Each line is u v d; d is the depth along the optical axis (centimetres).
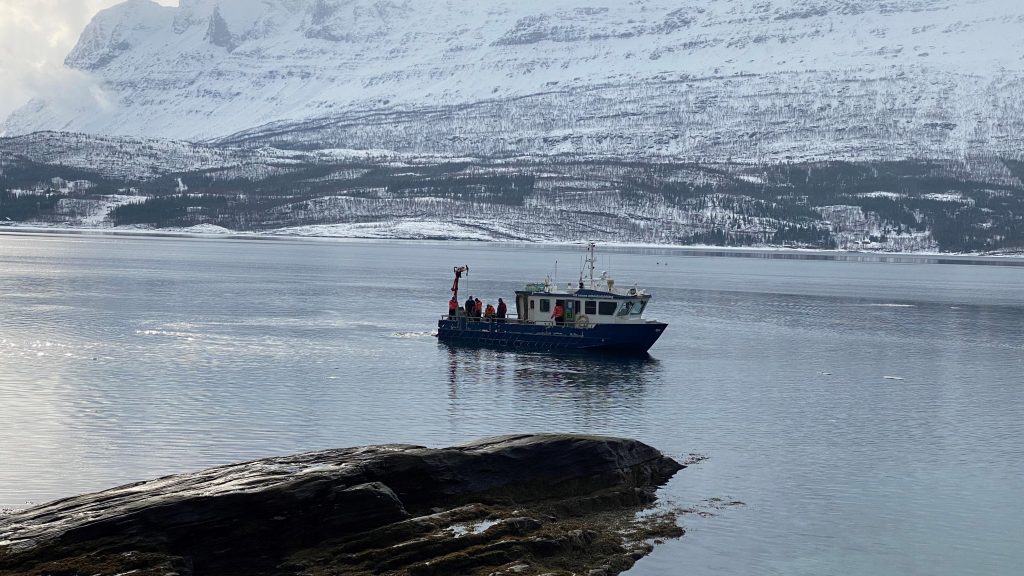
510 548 4584
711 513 5578
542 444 5519
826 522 5538
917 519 5638
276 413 7762
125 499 4494
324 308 16312
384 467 4947
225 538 4434
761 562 4962
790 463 6675
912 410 8562
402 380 9369
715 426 7738
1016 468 6669
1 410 7644
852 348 12756
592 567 4656
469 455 5247
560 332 11525
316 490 4631
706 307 18638
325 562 4434
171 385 8844
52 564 4088
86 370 9525
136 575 4069
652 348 12150
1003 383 10062
